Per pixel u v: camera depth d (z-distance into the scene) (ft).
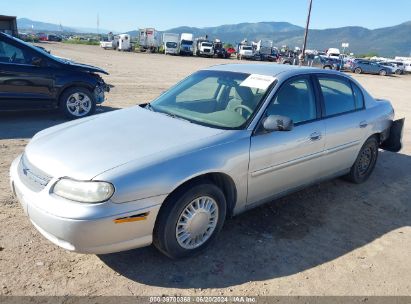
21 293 9.46
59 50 127.54
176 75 67.62
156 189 9.86
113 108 32.27
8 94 24.66
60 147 10.82
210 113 13.11
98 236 9.35
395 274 11.44
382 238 13.52
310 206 15.58
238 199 12.13
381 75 130.11
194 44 178.81
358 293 10.46
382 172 20.57
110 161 9.93
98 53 130.62
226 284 10.42
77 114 27.48
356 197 16.87
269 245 12.44
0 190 14.73
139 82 52.60
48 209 9.39
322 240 13.05
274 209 15.01
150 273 10.60
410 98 60.59
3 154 18.78
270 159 12.58
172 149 10.60
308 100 14.46
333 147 15.28
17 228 12.20
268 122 12.12
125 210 9.50
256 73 14.19
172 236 10.58
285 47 205.67
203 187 10.87
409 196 17.53
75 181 9.43
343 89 16.31
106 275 10.39
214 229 11.70
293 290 10.37
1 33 24.38
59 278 10.11
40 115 27.91
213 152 11.07
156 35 180.24
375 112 17.72
